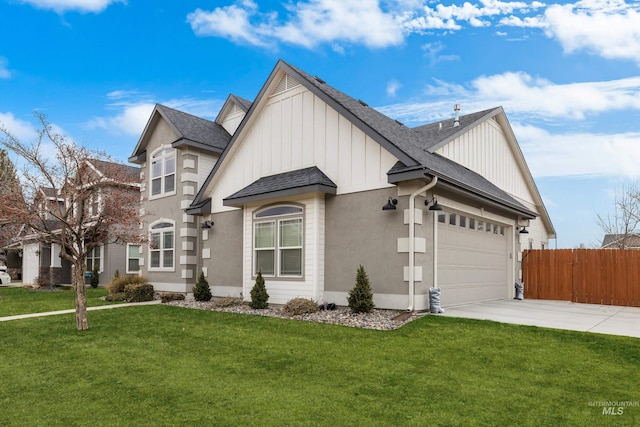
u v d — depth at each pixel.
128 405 5.66
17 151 11.56
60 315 12.86
